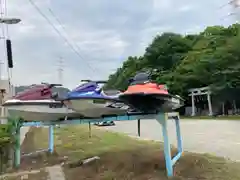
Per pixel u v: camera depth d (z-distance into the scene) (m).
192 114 37.53
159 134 14.59
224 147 8.95
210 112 34.50
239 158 7.05
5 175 6.29
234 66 32.16
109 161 6.94
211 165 6.03
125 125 23.23
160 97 5.74
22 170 6.74
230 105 34.53
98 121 6.73
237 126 17.19
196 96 38.94
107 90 7.00
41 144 11.12
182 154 7.18
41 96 7.19
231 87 31.77
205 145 9.55
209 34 45.16
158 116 5.62
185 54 45.62
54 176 6.07
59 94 7.32
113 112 6.64
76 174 6.14
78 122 6.96
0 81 13.38
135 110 6.46
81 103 6.20
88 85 6.40
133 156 7.21
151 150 8.16
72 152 8.83
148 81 6.05
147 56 51.03
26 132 16.16
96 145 10.04
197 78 36.38
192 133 13.92
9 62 13.03
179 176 5.30
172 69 44.69
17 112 7.08
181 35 52.41
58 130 17.59
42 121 7.38
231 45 33.72
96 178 5.70
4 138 6.59
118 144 10.08
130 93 5.68
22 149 10.04
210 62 34.88
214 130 15.12
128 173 5.81
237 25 39.56
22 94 7.16
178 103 7.07
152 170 5.85
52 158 8.02
